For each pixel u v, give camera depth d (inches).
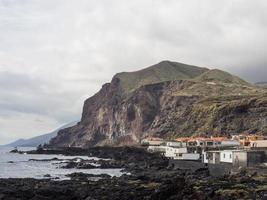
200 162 5605.3
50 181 4424.2
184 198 2817.4
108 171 6560.0
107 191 3390.7
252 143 6919.3
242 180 3472.0
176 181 3193.9
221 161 5088.6
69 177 5236.2
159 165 6683.1
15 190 3412.9
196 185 3228.3
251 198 2677.2
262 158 4736.7
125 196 3102.9
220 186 3129.9
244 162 4699.8
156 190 3073.3
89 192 3390.7
